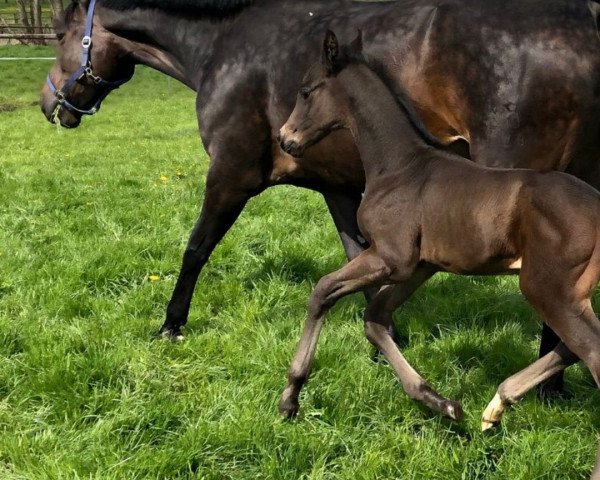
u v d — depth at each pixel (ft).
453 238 9.98
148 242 19.89
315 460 10.44
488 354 13.55
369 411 11.67
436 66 11.57
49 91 16.55
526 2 11.41
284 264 18.04
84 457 10.43
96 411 11.87
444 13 11.60
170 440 11.08
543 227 8.90
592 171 11.79
